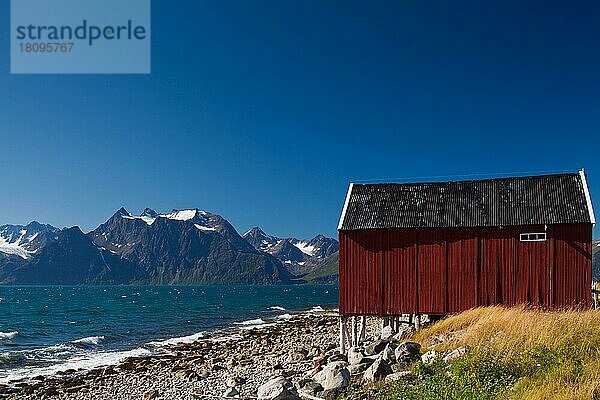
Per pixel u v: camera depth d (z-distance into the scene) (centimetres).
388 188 3222
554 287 2745
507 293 2805
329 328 5366
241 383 2600
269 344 4309
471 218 2920
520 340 1858
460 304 2855
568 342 1772
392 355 2069
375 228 2997
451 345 2059
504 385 1497
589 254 2719
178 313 9056
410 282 2934
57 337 5434
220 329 6172
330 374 1962
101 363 3700
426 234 2942
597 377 1409
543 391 1351
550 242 2780
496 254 2844
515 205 2922
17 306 11581
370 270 2997
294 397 1912
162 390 2642
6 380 3120
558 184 2972
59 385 2927
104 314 8875
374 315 2966
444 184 3170
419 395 1528
